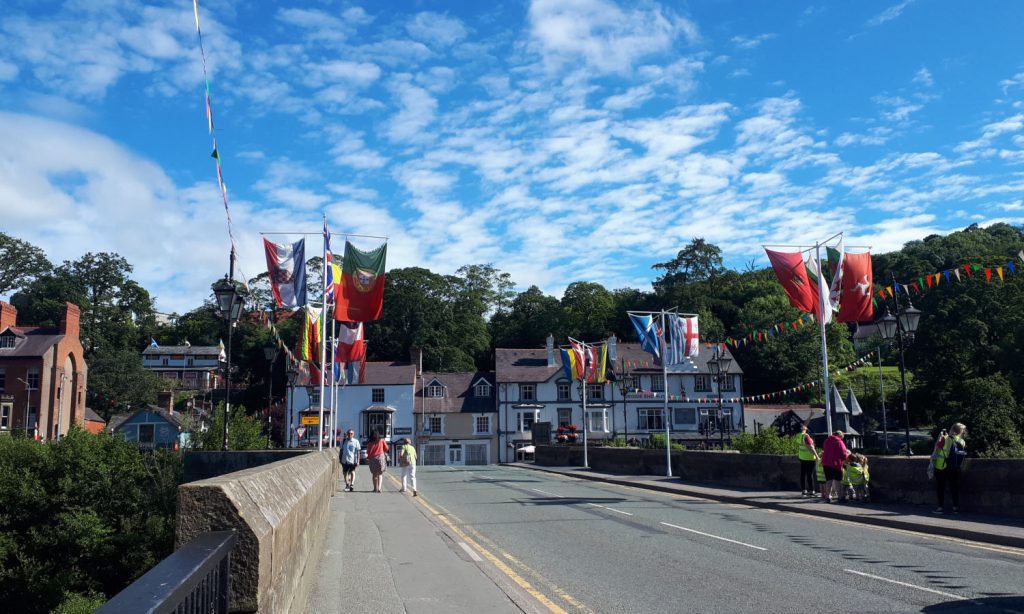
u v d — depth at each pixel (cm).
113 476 2478
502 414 7206
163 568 274
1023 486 1484
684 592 927
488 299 11031
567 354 4050
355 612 801
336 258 2931
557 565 1120
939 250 6900
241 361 7519
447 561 1141
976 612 814
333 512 1822
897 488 1781
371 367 7369
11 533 2281
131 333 9612
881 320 2023
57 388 6331
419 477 3453
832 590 927
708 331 8588
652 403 7094
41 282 9075
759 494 2145
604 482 3034
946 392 5756
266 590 409
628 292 11181
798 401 7538
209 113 1205
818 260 2125
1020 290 5788
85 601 2080
